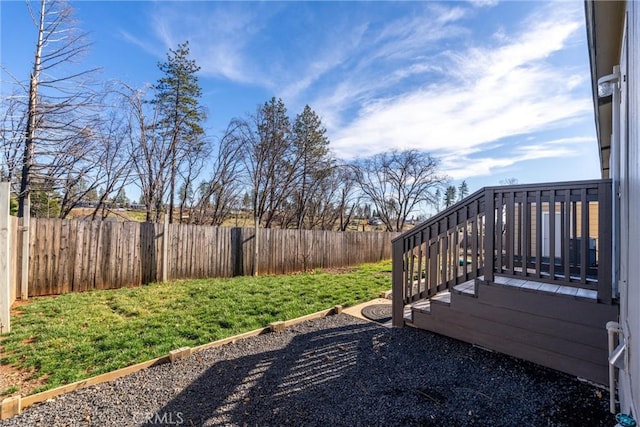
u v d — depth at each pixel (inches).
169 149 437.7
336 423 86.3
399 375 113.0
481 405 94.1
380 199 847.7
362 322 175.3
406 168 850.1
